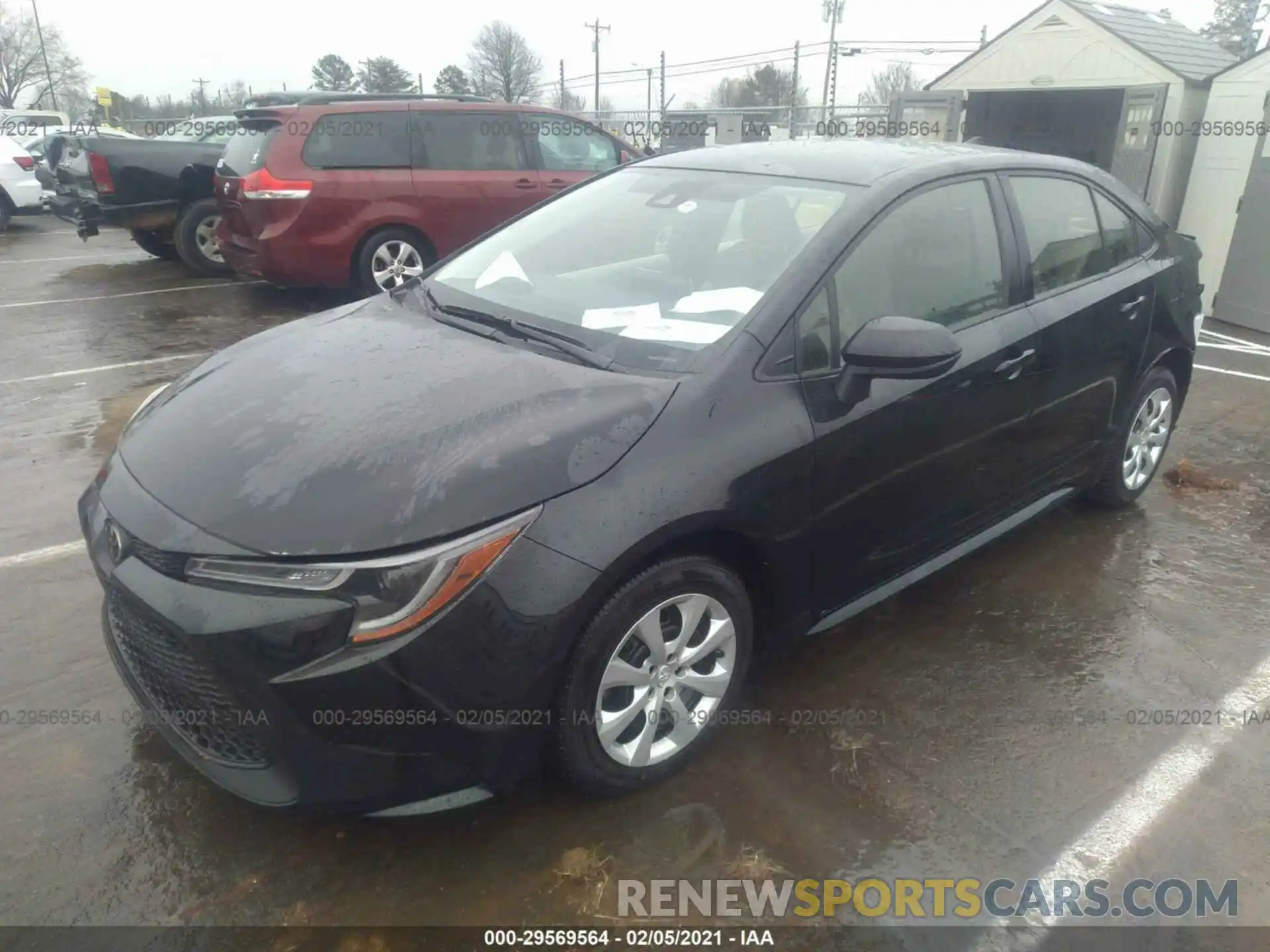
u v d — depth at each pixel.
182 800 2.53
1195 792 2.67
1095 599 3.67
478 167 8.35
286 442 2.33
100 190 9.68
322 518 2.09
